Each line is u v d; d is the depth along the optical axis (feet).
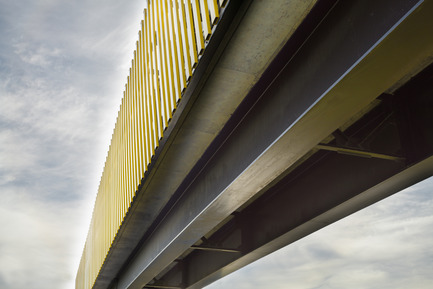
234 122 32.53
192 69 27.48
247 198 33.35
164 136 34.32
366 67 18.63
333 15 21.39
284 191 42.91
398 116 28.43
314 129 23.86
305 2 21.89
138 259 62.75
